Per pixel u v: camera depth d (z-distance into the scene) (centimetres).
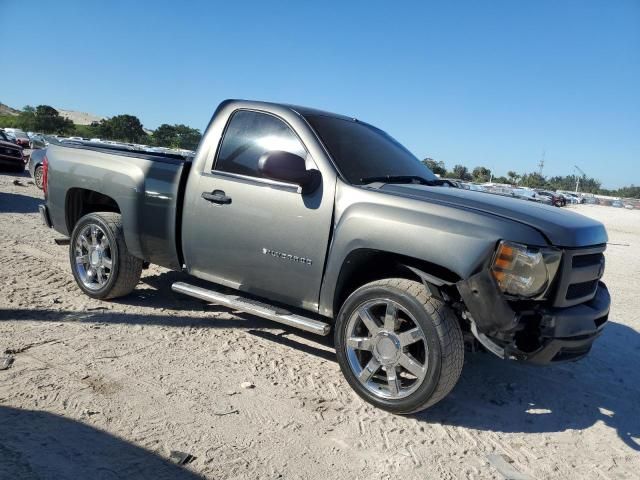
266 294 397
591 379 439
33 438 272
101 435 283
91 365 364
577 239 323
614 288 836
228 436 296
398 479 274
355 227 342
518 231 307
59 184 523
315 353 429
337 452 293
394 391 335
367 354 364
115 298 505
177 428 298
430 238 316
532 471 296
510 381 417
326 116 426
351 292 385
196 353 405
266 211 383
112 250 477
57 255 665
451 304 329
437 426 334
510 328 304
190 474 259
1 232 777
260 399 343
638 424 366
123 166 472
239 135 416
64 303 484
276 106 408
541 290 307
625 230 2328
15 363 354
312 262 364
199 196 418
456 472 286
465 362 445
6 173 1869
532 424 351
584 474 299
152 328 445
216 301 408
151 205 448
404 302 324
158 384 348
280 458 281
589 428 354
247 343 435
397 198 340
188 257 434
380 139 458
